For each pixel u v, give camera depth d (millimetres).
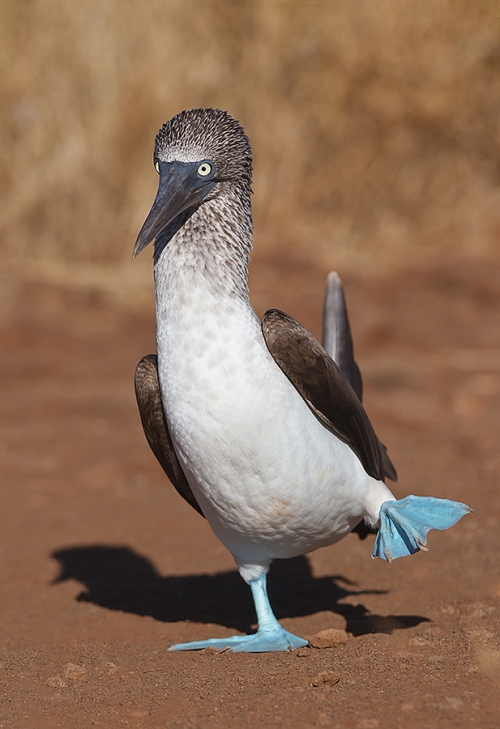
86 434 14078
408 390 15773
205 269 6570
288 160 23359
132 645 7469
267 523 6809
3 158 20906
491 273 21891
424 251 23250
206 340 6449
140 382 7418
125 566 9664
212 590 8953
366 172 24078
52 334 18141
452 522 6977
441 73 23391
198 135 6855
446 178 24516
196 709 5773
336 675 5969
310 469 6676
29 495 11883
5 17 20953
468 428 13977
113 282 20359
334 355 8219
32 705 6098
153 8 21391
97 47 21031
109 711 5887
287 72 23250
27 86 20766
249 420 6434
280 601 8516
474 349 17938
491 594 7898
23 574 9477
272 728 5367
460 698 5523
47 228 21094
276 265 21906
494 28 23000
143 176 21188
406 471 12156
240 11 22578
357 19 23219
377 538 7020
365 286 21094
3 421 14453
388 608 7957
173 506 11523
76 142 20953
